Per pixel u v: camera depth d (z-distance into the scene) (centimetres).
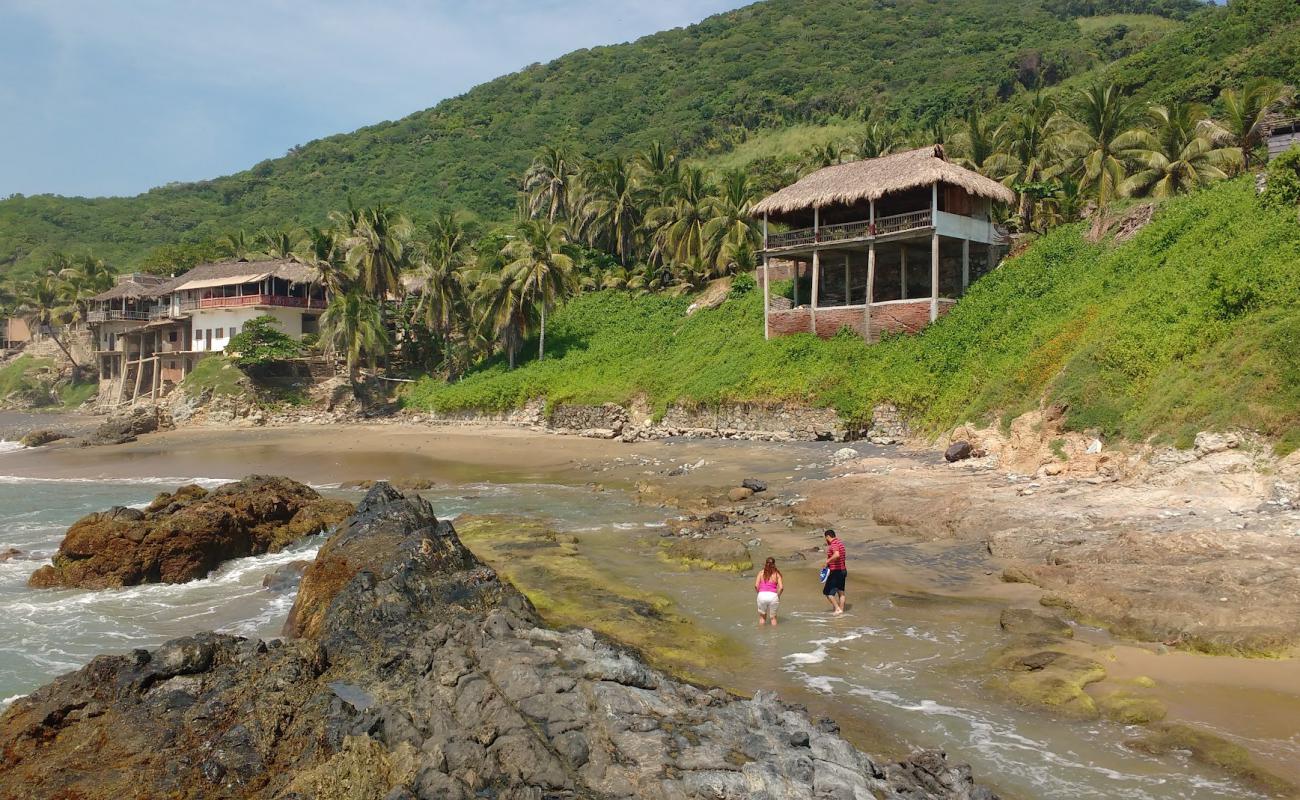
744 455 3362
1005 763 896
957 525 1917
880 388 3519
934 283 3769
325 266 6631
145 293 7862
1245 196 2942
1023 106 9081
